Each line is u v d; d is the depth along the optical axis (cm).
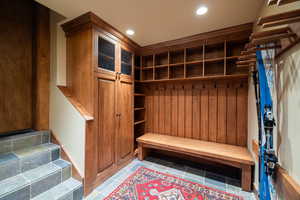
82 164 177
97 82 193
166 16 181
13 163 156
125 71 255
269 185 124
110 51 218
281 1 71
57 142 206
